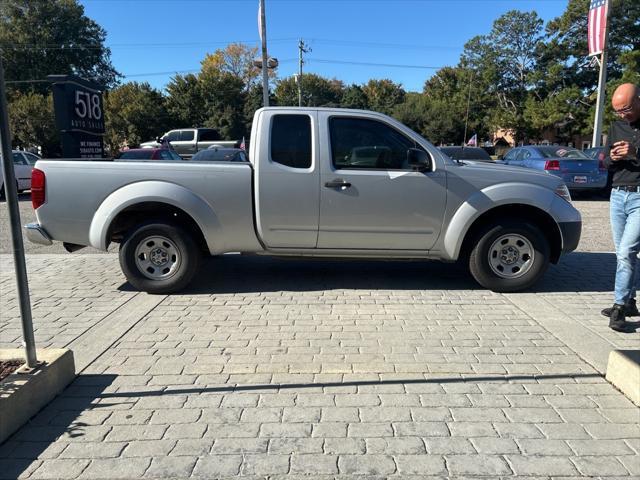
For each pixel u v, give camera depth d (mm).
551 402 3379
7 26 54438
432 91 68938
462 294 5723
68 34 56844
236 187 5512
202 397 3467
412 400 3410
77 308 5328
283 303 5438
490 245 5594
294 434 3029
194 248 5652
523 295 5676
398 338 4465
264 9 24344
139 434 3039
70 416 3240
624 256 4488
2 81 3027
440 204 5508
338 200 5484
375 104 83375
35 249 8508
